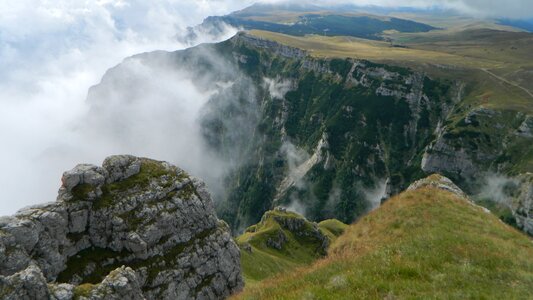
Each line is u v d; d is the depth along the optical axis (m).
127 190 69.88
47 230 58.19
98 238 64.06
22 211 58.50
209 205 78.75
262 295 24.94
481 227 35.72
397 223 38.09
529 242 34.38
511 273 24.16
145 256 65.19
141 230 66.19
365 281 22.86
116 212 66.06
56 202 62.31
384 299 20.67
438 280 22.94
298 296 22.00
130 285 41.97
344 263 27.69
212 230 76.31
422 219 37.44
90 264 60.78
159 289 63.62
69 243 60.94
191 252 70.25
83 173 67.38
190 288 67.62
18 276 35.97
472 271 24.27
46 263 56.25
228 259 76.12
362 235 39.59
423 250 28.31
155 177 74.75
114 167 71.56
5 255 51.75
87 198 65.25
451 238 30.75
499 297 20.84
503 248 29.64
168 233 69.56
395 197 47.22
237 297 26.84
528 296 21.02
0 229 53.78
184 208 73.31
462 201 44.34
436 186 55.12
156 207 69.94
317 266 29.77
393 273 24.00
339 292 22.06
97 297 39.16
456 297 20.48
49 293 37.12
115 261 63.03
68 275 57.97
